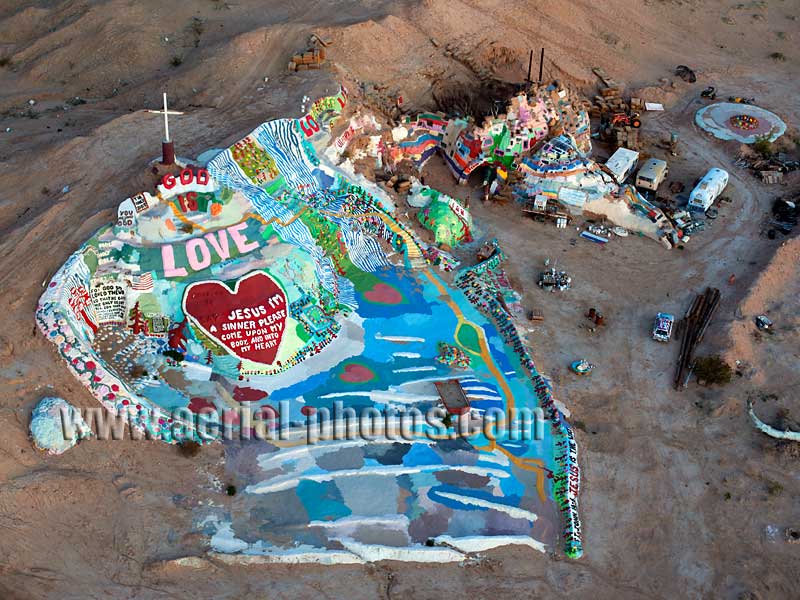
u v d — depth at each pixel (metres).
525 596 44.03
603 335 60.25
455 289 62.47
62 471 46.81
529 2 94.62
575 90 87.75
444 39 86.00
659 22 99.38
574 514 47.97
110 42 83.50
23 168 63.38
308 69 76.94
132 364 53.62
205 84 76.44
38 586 42.12
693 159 80.19
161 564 43.41
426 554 45.22
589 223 70.69
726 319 61.41
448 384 54.78
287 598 42.97
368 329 58.25
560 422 52.91
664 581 45.44
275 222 59.28
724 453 52.44
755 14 102.94
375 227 65.50
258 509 46.81
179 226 57.12
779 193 76.12
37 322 51.50
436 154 75.94
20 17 88.25
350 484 48.38
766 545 47.44
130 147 65.06
